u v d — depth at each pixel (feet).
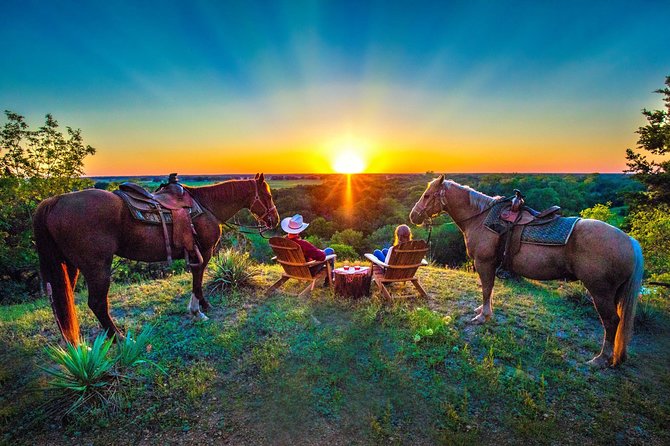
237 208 18.35
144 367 12.70
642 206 35.63
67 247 12.39
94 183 54.80
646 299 21.26
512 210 15.24
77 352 10.96
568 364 13.55
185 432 10.03
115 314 17.47
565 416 10.83
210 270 22.17
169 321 16.52
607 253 12.47
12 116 48.29
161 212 14.55
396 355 13.61
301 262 18.53
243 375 12.51
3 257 44.32
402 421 10.61
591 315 18.13
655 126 34.71
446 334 14.94
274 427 10.28
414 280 19.35
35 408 10.78
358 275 18.56
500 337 15.16
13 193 46.26
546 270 14.28
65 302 12.67
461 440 9.89
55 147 50.83
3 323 16.98
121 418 10.42
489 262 16.03
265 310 17.71
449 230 99.60
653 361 14.10
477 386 12.02
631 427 10.47
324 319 16.71
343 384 12.12
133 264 47.78
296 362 13.23
